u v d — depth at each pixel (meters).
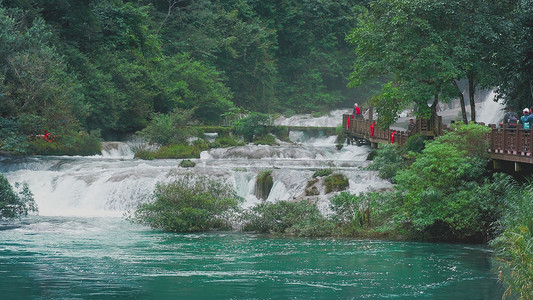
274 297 11.45
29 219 22.86
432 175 19.45
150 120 50.09
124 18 53.19
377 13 27.66
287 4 81.94
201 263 15.02
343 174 26.30
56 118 35.66
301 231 20.34
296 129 51.28
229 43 67.69
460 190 19.02
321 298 11.39
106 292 11.68
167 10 68.94
